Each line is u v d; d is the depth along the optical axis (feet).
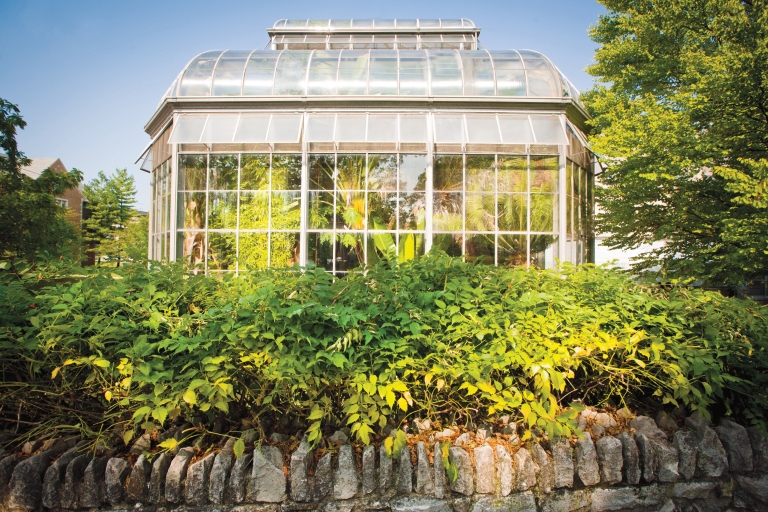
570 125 35.47
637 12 40.98
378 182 34.40
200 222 34.27
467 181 34.27
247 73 34.99
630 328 8.37
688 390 8.19
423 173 34.30
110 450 7.83
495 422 8.73
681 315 9.07
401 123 33.99
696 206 31.12
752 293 35.86
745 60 23.91
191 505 7.36
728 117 27.02
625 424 9.02
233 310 7.79
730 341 8.61
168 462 7.66
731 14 29.68
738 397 9.27
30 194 46.44
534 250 34.12
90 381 7.75
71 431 8.22
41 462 7.40
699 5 32.40
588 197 41.65
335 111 34.22
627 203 33.12
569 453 8.01
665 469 8.16
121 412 7.68
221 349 7.68
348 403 7.51
